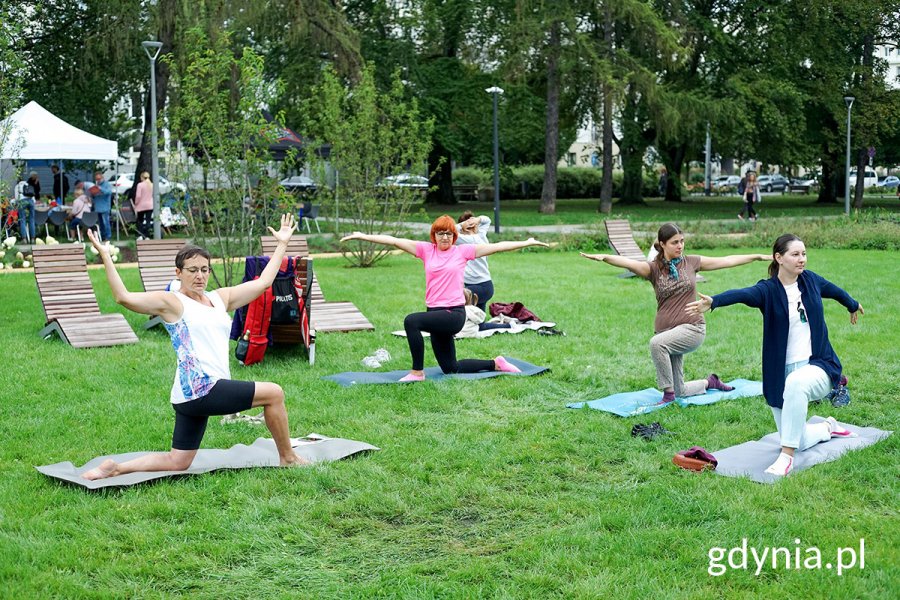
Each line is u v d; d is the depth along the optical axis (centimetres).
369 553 518
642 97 3931
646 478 639
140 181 2653
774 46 3884
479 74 4116
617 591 461
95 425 765
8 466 657
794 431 634
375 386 891
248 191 1502
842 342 1084
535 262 2075
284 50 3509
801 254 646
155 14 2569
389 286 1647
